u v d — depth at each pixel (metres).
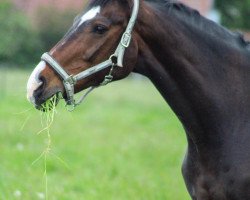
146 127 22.61
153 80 7.64
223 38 7.70
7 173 13.68
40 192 12.57
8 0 35.59
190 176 7.82
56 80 7.21
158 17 7.47
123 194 12.93
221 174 7.49
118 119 24.11
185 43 7.52
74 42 7.23
